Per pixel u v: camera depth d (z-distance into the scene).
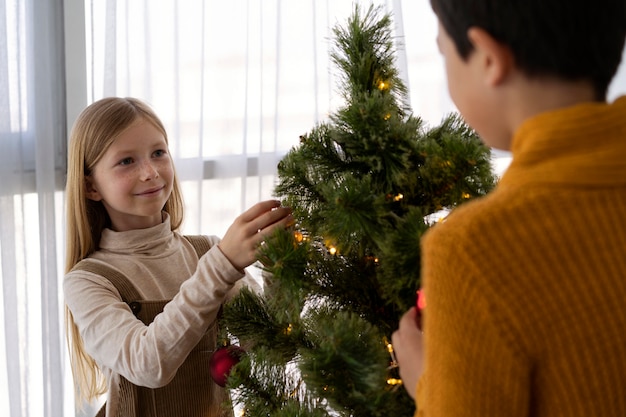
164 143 1.30
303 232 0.93
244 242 1.00
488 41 0.60
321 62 1.96
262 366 0.95
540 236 0.56
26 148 1.79
